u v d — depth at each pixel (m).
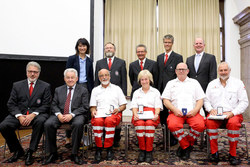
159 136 3.35
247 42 4.95
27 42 4.12
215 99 2.43
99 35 5.20
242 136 3.24
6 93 4.08
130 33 5.40
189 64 2.87
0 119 4.04
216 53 5.39
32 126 2.29
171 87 2.48
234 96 2.35
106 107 2.49
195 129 2.21
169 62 2.79
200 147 2.69
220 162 2.15
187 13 5.42
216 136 2.20
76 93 2.51
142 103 2.50
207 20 5.41
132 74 3.02
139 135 2.24
